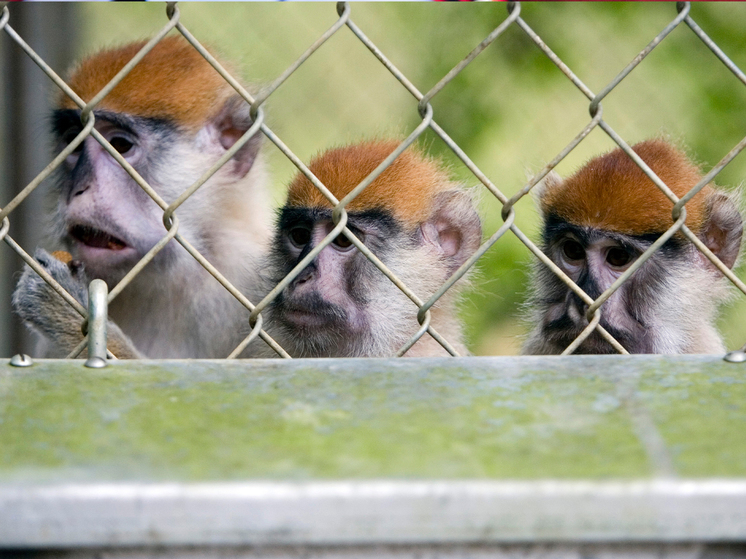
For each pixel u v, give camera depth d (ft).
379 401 7.27
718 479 5.83
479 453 6.24
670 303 17.98
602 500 5.73
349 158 18.44
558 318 17.98
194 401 7.25
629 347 17.71
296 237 18.04
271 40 25.93
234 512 5.65
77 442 6.38
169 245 18.57
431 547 5.80
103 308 8.33
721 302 19.13
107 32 24.90
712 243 18.92
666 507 5.74
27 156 20.77
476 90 28.02
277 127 21.76
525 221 22.77
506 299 23.35
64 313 14.96
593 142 28.48
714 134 28.71
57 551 5.71
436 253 19.20
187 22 25.63
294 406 7.14
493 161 27.66
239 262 19.53
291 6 25.98
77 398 7.28
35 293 14.92
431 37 27.78
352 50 26.55
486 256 21.38
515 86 28.50
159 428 6.66
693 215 18.06
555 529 5.74
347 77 26.53
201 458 6.12
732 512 5.74
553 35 28.94
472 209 19.70
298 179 18.03
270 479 5.77
